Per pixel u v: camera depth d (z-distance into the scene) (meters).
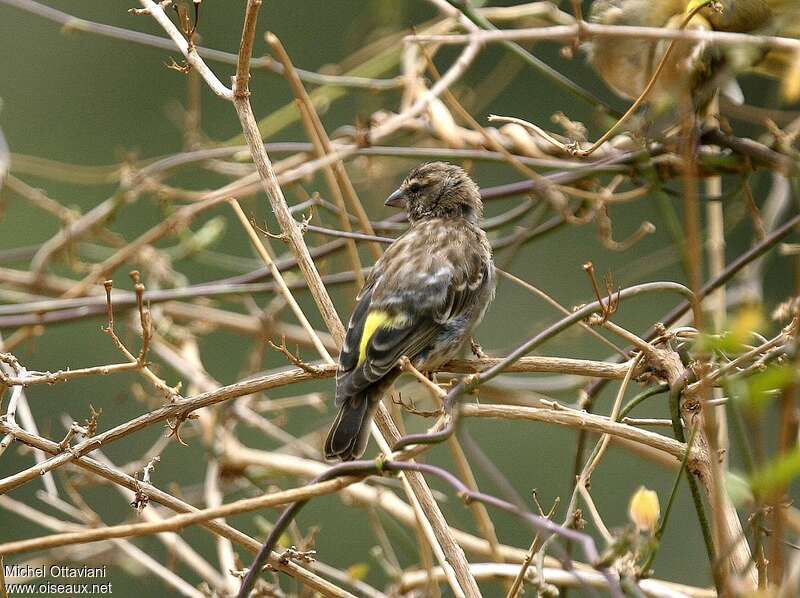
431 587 8.91
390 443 9.16
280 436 11.73
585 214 11.59
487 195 11.62
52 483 9.84
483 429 17.50
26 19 20.20
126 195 12.59
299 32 20.02
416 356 9.79
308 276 8.86
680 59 9.47
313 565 9.80
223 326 12.73
